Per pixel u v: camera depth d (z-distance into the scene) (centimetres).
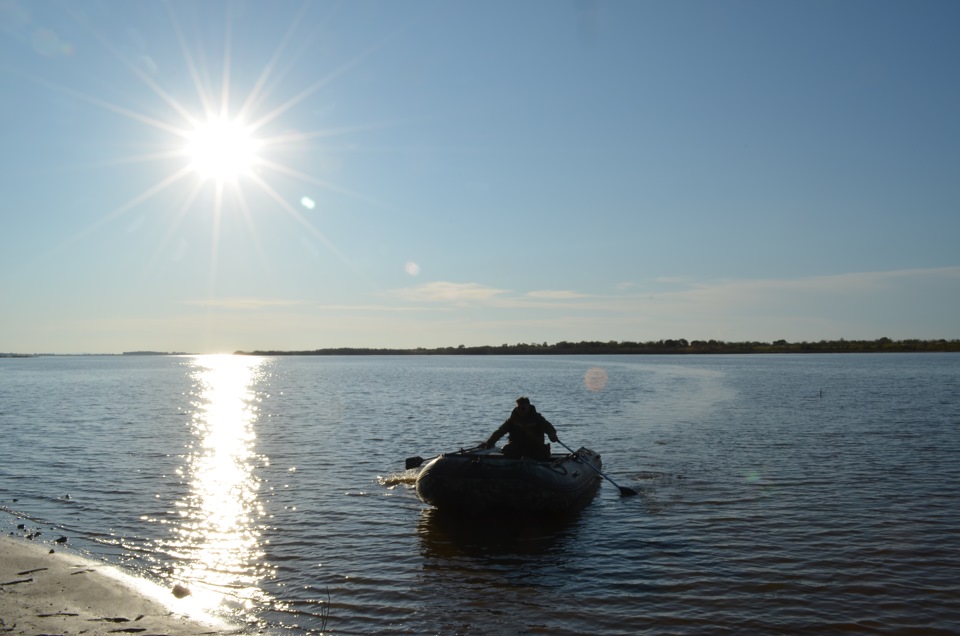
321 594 898
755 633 784
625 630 792
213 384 6869
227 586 923
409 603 870
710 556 1048
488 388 5403
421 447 2153
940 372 7131
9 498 1419
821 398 3894
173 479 1625
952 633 782
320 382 6962
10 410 3609
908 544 1094
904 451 1955
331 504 1379
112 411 3544
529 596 895
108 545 1093
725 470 1711
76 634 745
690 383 5750
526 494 1226
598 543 1120
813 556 1041
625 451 2041
